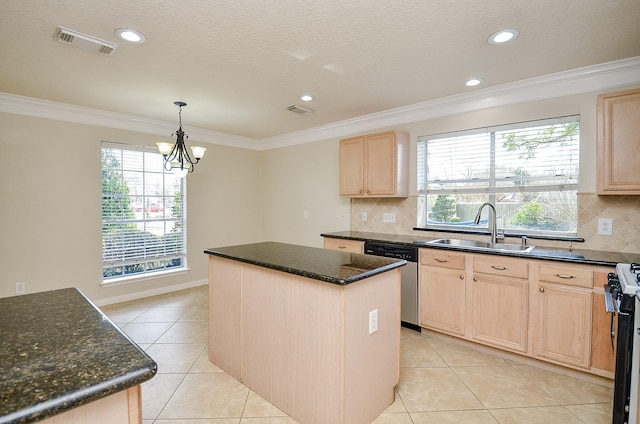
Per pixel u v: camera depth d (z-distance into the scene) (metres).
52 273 3.55
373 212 4.11
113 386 0.73
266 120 4.23
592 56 2.36
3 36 2.05
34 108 3.39
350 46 2.21
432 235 3.58
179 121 4.13
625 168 2.30
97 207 3.86
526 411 1.99
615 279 1.84
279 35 2.06
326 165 4.62
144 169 4.29
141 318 3.52
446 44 2.19
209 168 4.94
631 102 2.27
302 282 1.83
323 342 1.73
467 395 2.15
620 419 1.65
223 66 2.52
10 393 0.67
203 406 2.03
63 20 1.88
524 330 2.48
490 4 1.74
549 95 2.82
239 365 2.29
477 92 3.12
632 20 1.88
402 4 1.74
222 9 1.78
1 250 3.25
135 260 4.22
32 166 3.41
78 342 0.94
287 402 1.94
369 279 1.83
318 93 3.17
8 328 1.05
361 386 1.79
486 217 3.29
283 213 5.26
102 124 3.87
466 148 3.38
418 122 3.67
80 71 2.61
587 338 2.23
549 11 1.80
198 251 4.84
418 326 3.17
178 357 2.66
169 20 1.88
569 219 2.81
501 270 2.58
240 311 2.27
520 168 3.05
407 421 1.89
